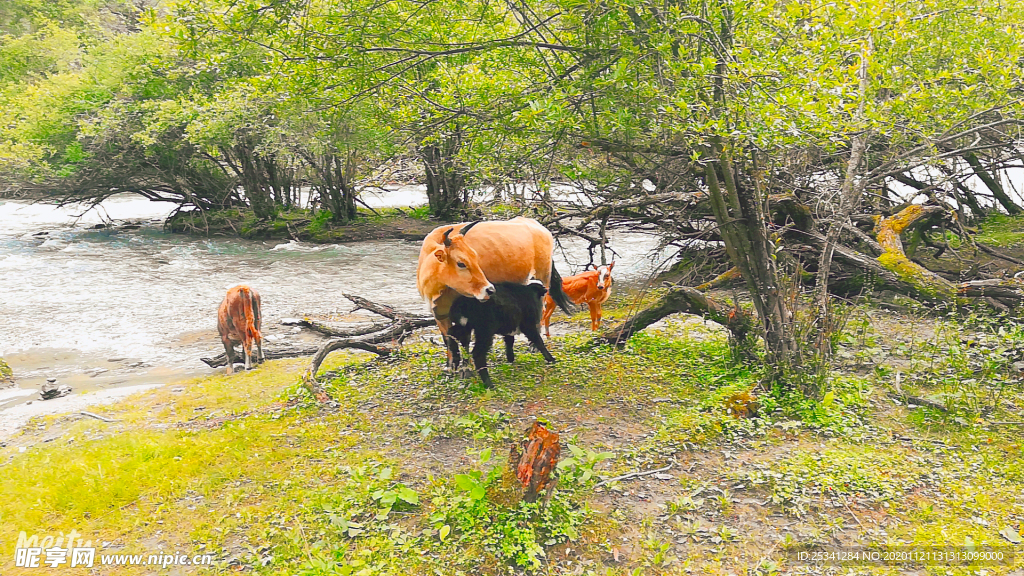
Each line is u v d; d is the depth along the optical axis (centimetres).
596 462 586
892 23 707
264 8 655
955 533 472
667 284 1295
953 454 589
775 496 524
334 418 723
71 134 2434
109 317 1355
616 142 764
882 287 1099
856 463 566
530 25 753
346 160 2294
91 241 2459
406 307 1388
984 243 1451
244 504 547
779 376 714
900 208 1248
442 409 737
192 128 2123
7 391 943
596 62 714
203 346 1155
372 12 710
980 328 911
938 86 753
